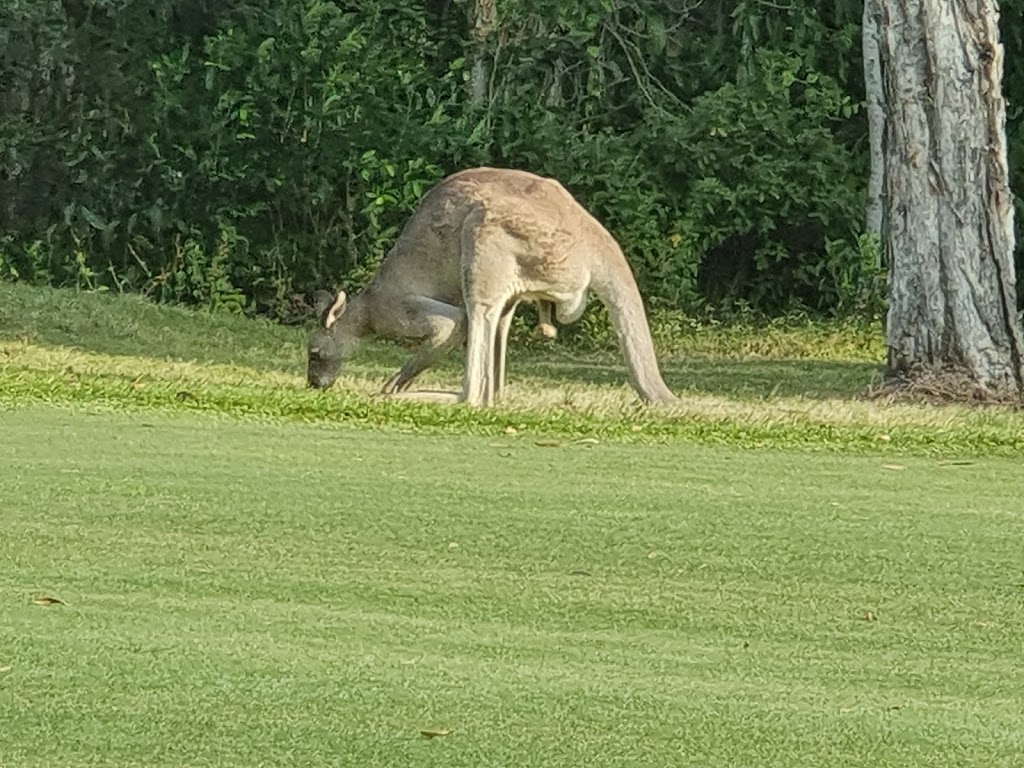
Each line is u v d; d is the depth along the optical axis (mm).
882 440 21406
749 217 47000
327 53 44875
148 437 19656
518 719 10609
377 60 45375
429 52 47625
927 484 18594
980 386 29016
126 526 15219
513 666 11695
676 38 50469
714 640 12555
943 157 29031
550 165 45812
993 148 29156
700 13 50906
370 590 13516
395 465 18469
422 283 26031
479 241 24969
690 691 11289
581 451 20016
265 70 44469
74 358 30656
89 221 44719
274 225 45531
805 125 47844
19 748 9891
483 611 13078
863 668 11961
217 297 44375
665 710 10867
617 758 10016
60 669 11234
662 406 24734
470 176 25734
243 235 45625
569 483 17828
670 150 46844
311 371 26594
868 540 15688
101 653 11602
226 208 45062
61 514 15570
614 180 45844
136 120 45219
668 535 15625
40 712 10453
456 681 11289
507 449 19922
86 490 16531
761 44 49312
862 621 13164
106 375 26250
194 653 11680
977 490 18328
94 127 45188
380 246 44656
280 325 43094
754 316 47688
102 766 9672
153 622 12398
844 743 10406
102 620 12398
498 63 48156
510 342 43688
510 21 47094
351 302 26422
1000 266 29188
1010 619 13305
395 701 10852
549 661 11844
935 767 10062
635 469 18844
